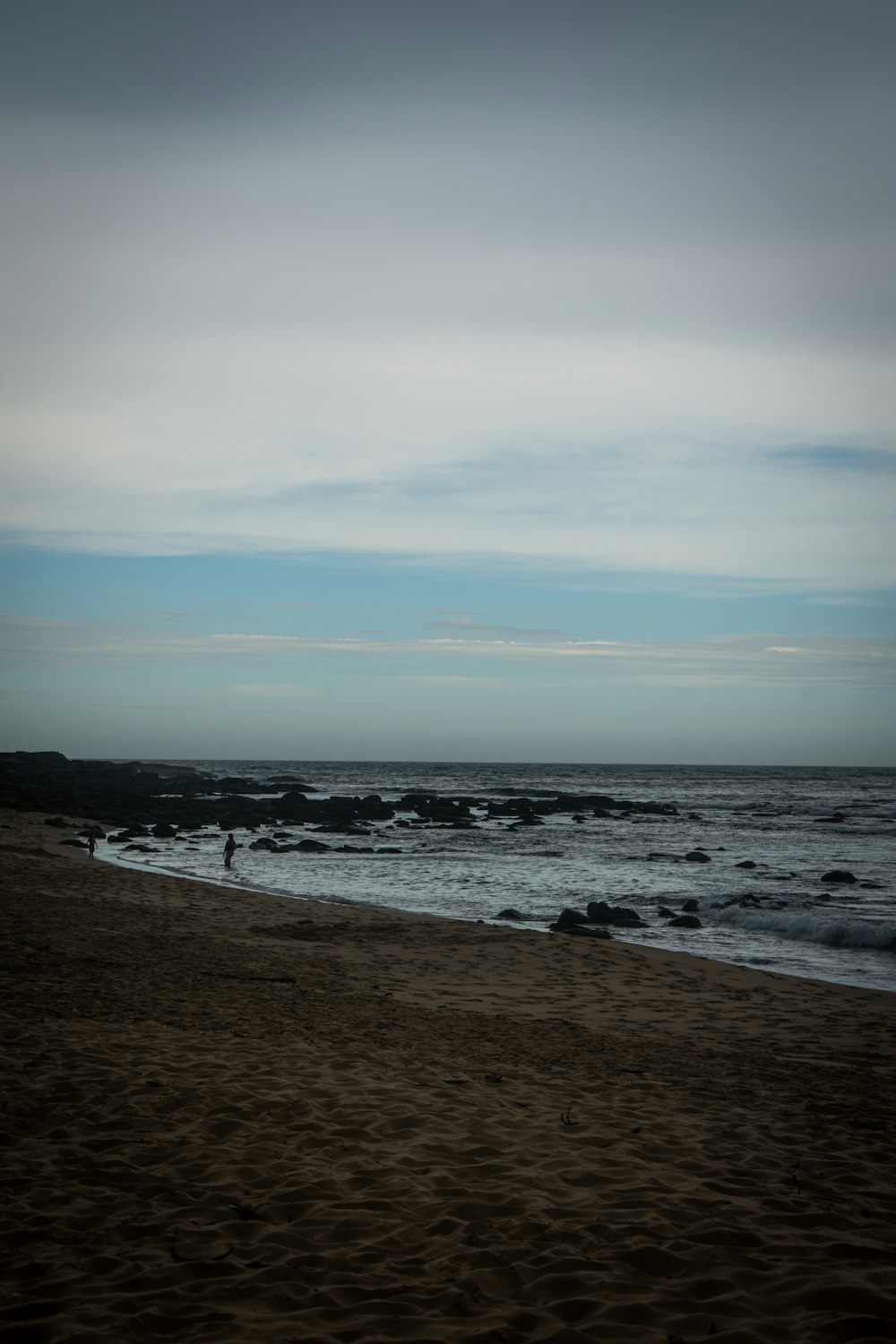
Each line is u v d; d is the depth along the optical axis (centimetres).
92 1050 800
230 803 6159
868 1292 421
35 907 1742
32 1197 519
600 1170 585
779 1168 604
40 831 3884
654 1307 414
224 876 2966
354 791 9950
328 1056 834
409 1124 662
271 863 3403
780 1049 1005
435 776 16288
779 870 3453
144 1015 954
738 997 1305
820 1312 409
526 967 1485
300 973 1304
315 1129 645
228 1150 598
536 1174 576
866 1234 500
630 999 1273
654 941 1972
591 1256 465
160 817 5216
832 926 1983
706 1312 411
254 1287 431
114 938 1457
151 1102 679
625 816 6644
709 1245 479
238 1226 493
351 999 1146
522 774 18638
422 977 1370
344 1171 572
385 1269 451
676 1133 671
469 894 2678
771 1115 739
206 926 1706
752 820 6519
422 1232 492
